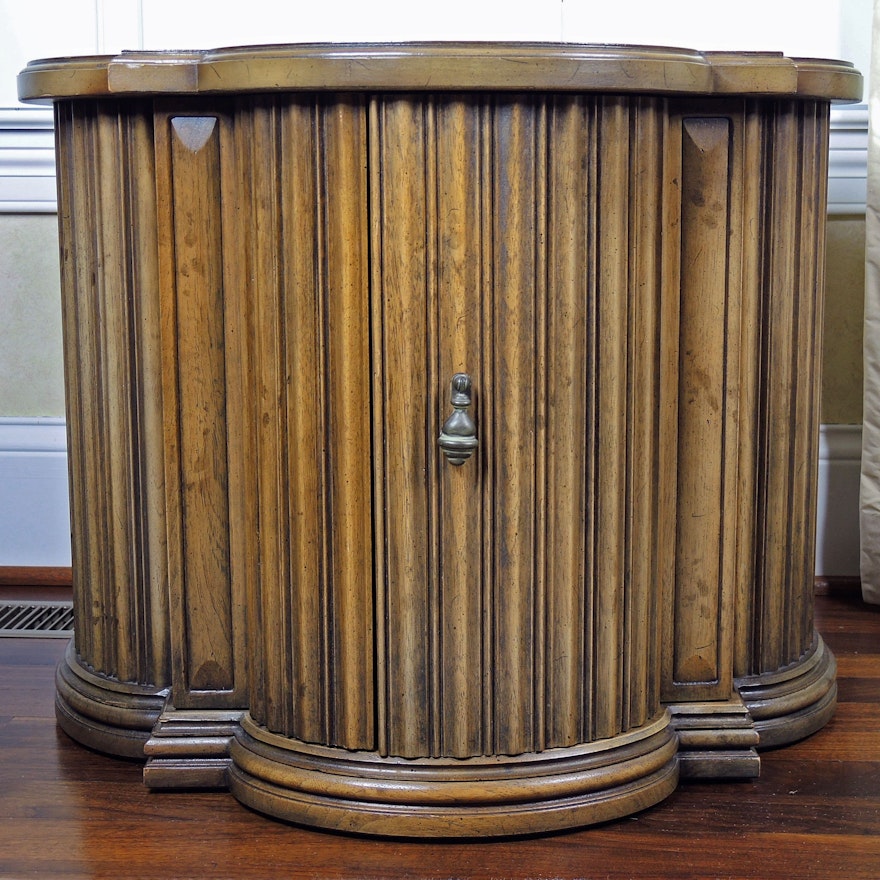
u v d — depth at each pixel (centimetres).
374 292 134
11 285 222
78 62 145
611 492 140
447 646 139
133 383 151
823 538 222
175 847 138
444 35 213
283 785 143
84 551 162
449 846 139
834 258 217
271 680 146
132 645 157
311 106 132
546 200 133
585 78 129
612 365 138
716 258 146
